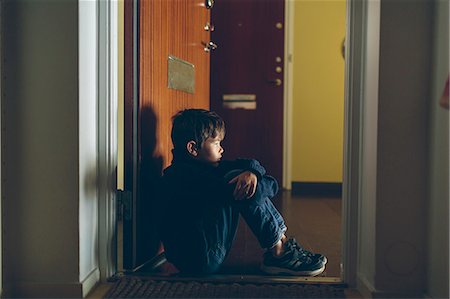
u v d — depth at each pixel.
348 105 1.75
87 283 1.63
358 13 1.72
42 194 1.60
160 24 2.03
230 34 4.52
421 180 1.55
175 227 1.84
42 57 1.59
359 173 1.74
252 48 4.50
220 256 1.84
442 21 1.44
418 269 1.56
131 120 1.85
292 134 4.59
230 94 4.54
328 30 4.54
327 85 4.56
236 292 1.64
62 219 1.60
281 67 4.51
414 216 1.56
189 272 1.85
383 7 1.53
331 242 2.47
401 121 1.55
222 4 4.50
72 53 1.58
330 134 4.58
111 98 1.78
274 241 1.84
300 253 1.90
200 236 1.82
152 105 1.99
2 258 1.57
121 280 1.74
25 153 1.60
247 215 1.82
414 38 1.53
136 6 1.83
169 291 1.64
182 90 2.31
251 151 4.56
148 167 1.98
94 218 1.73
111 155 1.79
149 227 2.02
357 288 1.72
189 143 1.89
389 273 1.57
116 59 1.82
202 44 2.60
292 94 4.57
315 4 4.53
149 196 2.01
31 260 1.61
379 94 1.54
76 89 1.59
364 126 1.71
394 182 1.56
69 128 1.59
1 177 1.56
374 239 1.58
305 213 3.33
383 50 1.53
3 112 1.57
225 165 1.89
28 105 1.60
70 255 1.60
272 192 1.81
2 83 1.56
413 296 1.56
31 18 1.59
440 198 1.45
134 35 1.83
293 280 1.78
